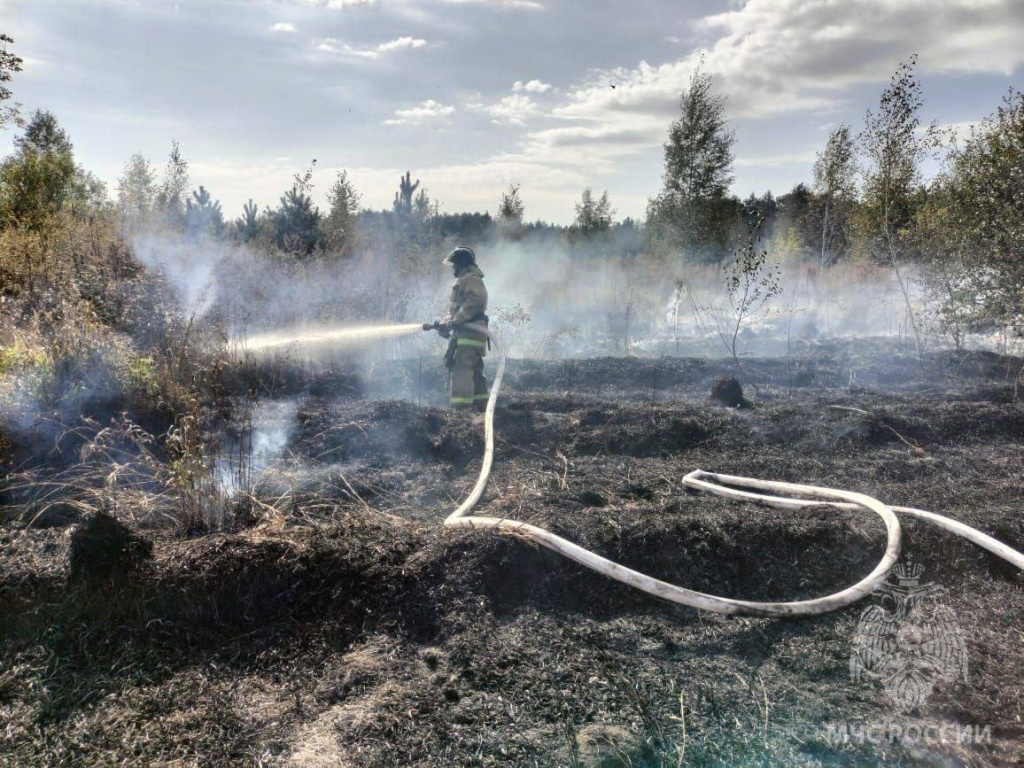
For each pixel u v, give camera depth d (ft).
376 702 9.84
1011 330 37.47
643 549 13.80
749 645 11.53
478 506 15.88
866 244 46.62
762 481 17.20
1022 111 30.58
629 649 11.34
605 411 22.21
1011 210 30.58
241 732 9.38
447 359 23.08
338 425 19.57
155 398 18.88
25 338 19.47
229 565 12.05
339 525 13.78
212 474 14.17
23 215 44.47
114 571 11.61
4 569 11.91
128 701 9.94
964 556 13.89
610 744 9.19
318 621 11.76
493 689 10.22
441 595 12.10
